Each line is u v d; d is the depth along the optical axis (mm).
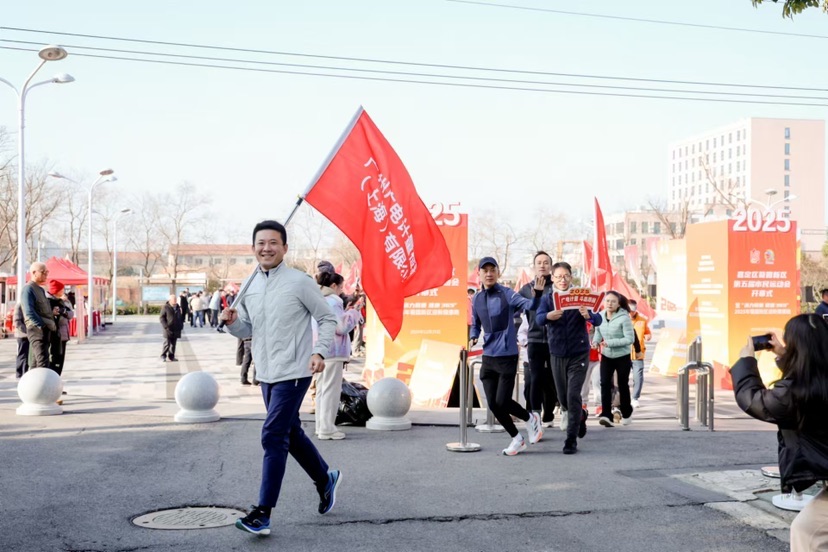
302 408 12492
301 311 5820
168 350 22719
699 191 149250
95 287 49312
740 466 8281
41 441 9227
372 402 10719
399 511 6387
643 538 5746
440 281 8906
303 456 6043
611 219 116625
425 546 5504
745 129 136625
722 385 16047
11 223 50938
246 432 9977
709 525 6078
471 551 5414
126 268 105375
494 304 8766
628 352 11070
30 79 25156
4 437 9477
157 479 7363
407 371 14141
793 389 3910
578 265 68438
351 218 7969
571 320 9062
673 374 18859
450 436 10172
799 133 136625
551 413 11039
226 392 15266
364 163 8141
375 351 14938
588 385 12273
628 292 19656
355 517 6191
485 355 8797
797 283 16234
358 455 8781
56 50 21016
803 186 136625
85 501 6566
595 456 8805
